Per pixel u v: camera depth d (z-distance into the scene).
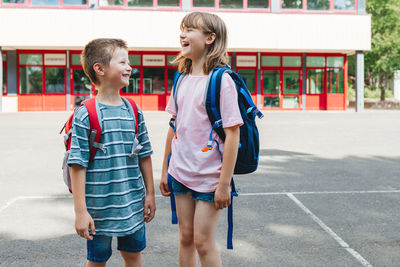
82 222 2.48
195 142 2.80
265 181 7.09
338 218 5.05
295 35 26.61
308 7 26.91
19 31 25.05
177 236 4.44
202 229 2.79
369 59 32.88
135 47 25.98
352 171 7.92
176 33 25.91
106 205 2.56
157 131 14.31
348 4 27.02
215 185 2.77
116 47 2.62
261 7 26.78
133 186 2.67
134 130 2.69
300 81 28.20
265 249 4.06
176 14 25.88
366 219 5.01
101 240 2.63
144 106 27.38
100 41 2.63
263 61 28.03
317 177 7.40
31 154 9.84
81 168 2.50
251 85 28.08
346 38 26.89
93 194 2.55
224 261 3.77
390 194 6.19
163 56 27.33
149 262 3.77
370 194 6.20
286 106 28.30
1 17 24.95
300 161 8.97
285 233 4.52
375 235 4.46
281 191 6.39
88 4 25.75
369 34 26.98
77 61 26.94
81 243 4.23
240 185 6.80
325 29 26.77
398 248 4.09
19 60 26.48
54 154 9.85
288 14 26.53
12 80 26.48
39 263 3.74
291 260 3.80
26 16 25.03
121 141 2.61
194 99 2.79
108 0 25.84
